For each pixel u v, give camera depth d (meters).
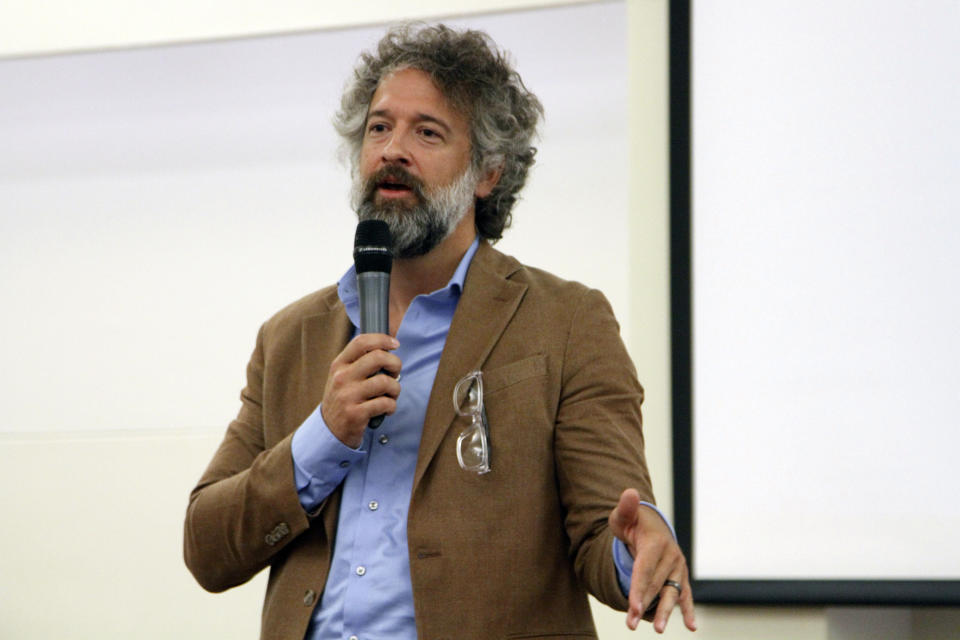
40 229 8.42
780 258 6.34
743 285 6.36
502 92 3.87
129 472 8.07
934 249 6.19
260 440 3.70
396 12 7.60
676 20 6.58
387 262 3.44
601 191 7.66
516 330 3.46
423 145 3.66
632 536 3.00
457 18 7.55
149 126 8.27
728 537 6.21
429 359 3.53
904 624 6.73
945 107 6.26
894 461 6.12
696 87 6.53
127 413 8.30
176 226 8.30
